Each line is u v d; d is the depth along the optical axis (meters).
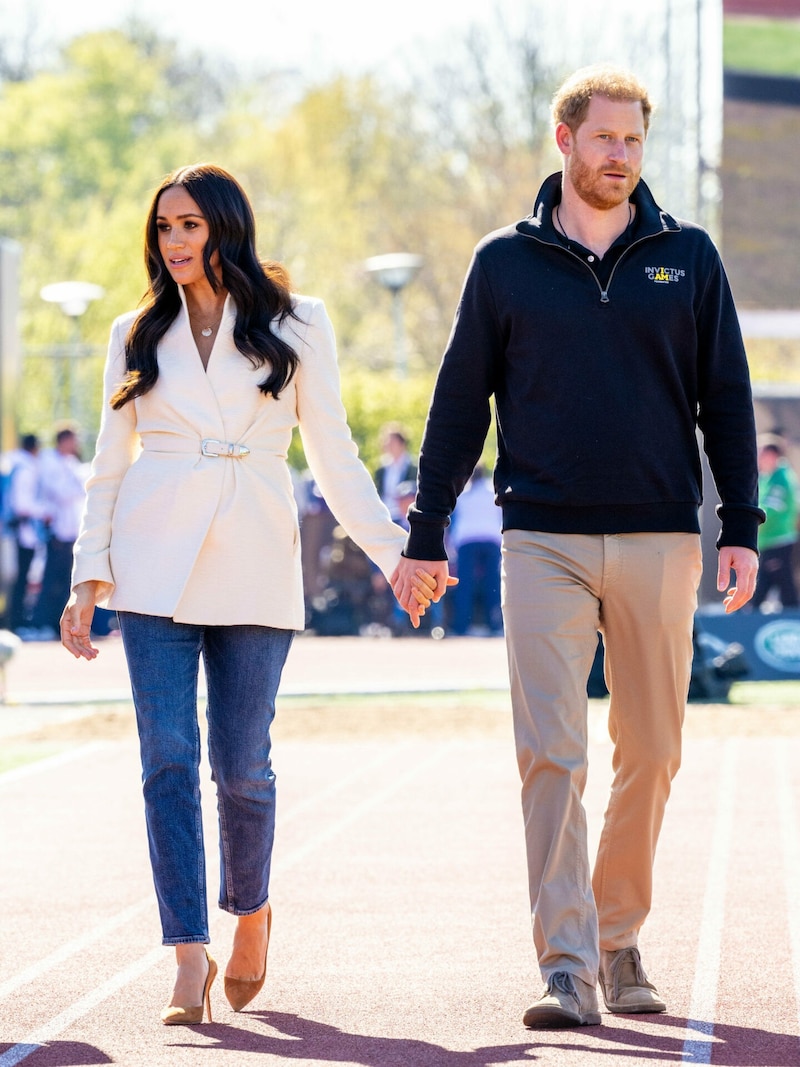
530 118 146.38
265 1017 16.83
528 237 16.75
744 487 17.19
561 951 16.23
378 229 164.00
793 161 57.88
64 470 78.94
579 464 16.48
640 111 16.59
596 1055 15.09
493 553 79.12
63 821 29.56
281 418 17.34
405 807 30.83
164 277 17.27
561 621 16.53
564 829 16.33
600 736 40.78
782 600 60.72
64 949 20.06
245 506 16.98
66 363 131.88
